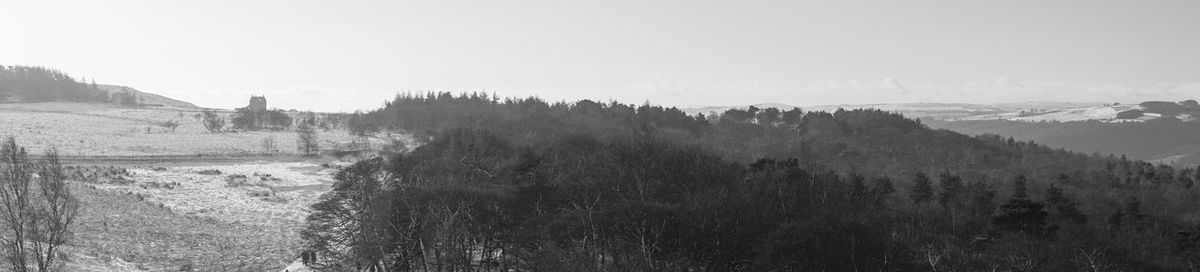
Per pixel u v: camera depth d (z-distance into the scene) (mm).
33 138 108125
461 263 40219
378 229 40562
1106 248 51562
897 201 64688
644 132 104312
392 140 116688
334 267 43781
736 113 166750
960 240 49969
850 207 46781
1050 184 84312
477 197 40375
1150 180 100938
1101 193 85312
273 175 88562
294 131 135625
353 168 48656
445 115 137250
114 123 135750
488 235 40719
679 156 53438
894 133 143625
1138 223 64938
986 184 85188
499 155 58375
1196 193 88438
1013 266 45531
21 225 34156
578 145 71188
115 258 46281
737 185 49094
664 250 36938
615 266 36531
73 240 46188
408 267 40250
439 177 46344
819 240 36125
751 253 38188
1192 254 55219
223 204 70125
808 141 125312
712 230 37906
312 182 85500
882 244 37906
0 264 36062
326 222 46312
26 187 35719
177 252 50906
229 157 101375
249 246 54500
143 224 57062
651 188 44844
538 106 147875
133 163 91188
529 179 49156
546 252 37719
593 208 40375
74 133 118125
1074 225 59812
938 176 97812
